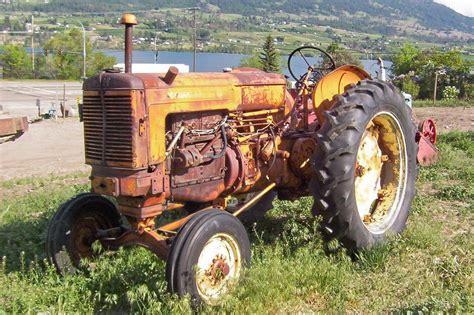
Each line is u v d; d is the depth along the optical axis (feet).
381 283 16.58
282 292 15.55
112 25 493.36
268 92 19.02
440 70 111.14
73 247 17.33
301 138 19.72
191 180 16.47
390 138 20.66
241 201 20.94
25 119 23.66
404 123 20.54
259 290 15.05
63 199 25.99
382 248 18.45
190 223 14.65
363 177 19.94
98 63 222.89
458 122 60.08
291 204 24.25
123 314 15.12
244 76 18.42
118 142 14.98
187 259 14.15
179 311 13.70
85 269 17.17
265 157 18.47
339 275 16.52
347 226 17.81
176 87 15.88
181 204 16.81
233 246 15.49
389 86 20.04
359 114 18.12
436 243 19.76
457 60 129.29
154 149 15.24
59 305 14.66
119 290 15.96
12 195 29.01
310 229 19.90
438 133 47.83
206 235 14.52
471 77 109.91
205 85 16.79
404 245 19.34
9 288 16.01
